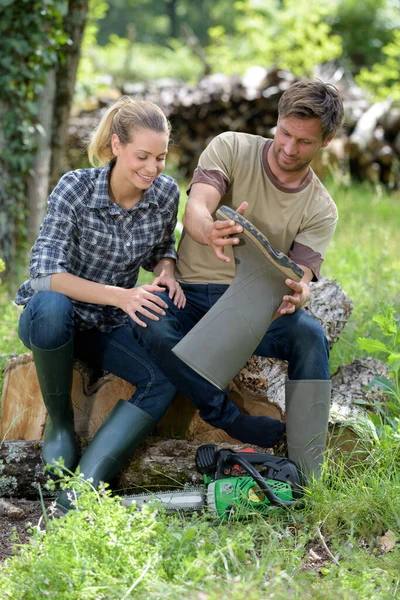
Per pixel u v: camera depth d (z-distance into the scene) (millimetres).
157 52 21828
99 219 3064
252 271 2887
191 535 2457
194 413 3445
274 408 3438
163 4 38219
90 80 11508
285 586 2309
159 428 3477
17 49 5977
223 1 33562
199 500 2963
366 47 18406
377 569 2467
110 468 2979
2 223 6207
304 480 3043
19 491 3189
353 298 5355
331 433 3342
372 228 7398
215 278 3301
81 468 2949
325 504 2871
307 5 14922
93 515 2477
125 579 2236
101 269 3172
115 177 3039
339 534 2797
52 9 6117
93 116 10875
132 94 11656
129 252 3137
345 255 6359
